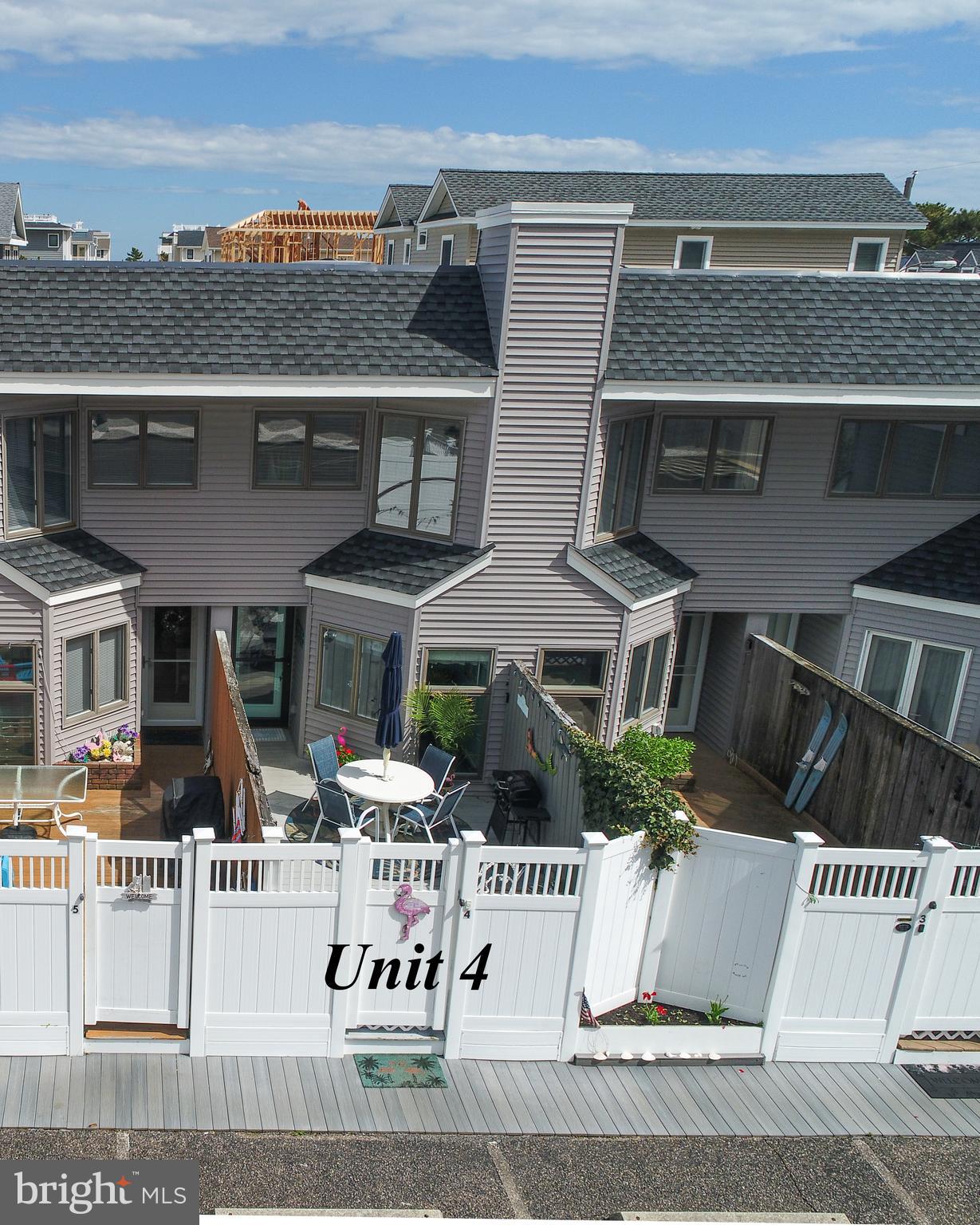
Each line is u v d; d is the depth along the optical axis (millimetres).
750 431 16266
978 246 78188
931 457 16797
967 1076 10438
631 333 14734
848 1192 8859
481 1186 8516
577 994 9867
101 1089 9070
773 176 35031
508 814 13391
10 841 8836
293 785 15703
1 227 48906
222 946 9320
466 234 34719
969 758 12344
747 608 17047
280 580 15859
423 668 15219
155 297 14117
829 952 10141
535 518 14938
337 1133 8898
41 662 14117
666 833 9992
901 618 16672
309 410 15234
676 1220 8359
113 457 14781
